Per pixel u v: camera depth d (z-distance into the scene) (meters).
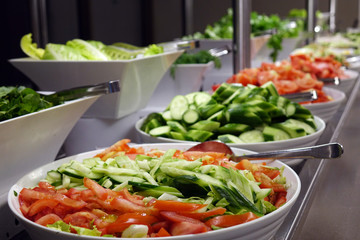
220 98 1.21
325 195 1.02
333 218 0.91
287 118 1.12
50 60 1.10
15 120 0.72
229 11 2.77
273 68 1.66
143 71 1.15
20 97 0.80
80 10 2.55
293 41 2.72
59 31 2.39
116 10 2.87
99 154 0.83
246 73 1.56
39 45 1.46
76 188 0.67
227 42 2.13
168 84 1.58
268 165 0.84
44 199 0.62
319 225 0.88
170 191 0.64
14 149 0.75
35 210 0.61
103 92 0.89
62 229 0.56
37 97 0.81
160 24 3.21
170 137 1.04
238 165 0.77
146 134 1.05
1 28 1.87
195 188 0.64
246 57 1.67
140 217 0.57
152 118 1.14
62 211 0.62
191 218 0.57
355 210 0.95
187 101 1.16
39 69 1.12
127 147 0.85
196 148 0.90
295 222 0.73
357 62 2.78
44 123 0.80
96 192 0.62
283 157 0.83
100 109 1.15
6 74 1.87
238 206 0.61
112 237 0.54
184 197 0.65
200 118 1.10
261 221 0.56
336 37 4.02
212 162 0.77
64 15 2.42
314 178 0.91
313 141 1.03
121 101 1.13
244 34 1.65
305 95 1.30
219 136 1.02
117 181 0.67
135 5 3.08
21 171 0.79
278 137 1.01
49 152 0.86
